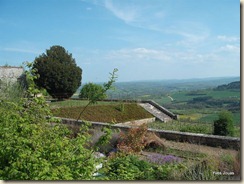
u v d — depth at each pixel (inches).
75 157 221.9
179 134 602.5
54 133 246.8
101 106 1103.0
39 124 245.0
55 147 218.5
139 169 321.1
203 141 572.7
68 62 1455.5
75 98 1323.8
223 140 551.2
